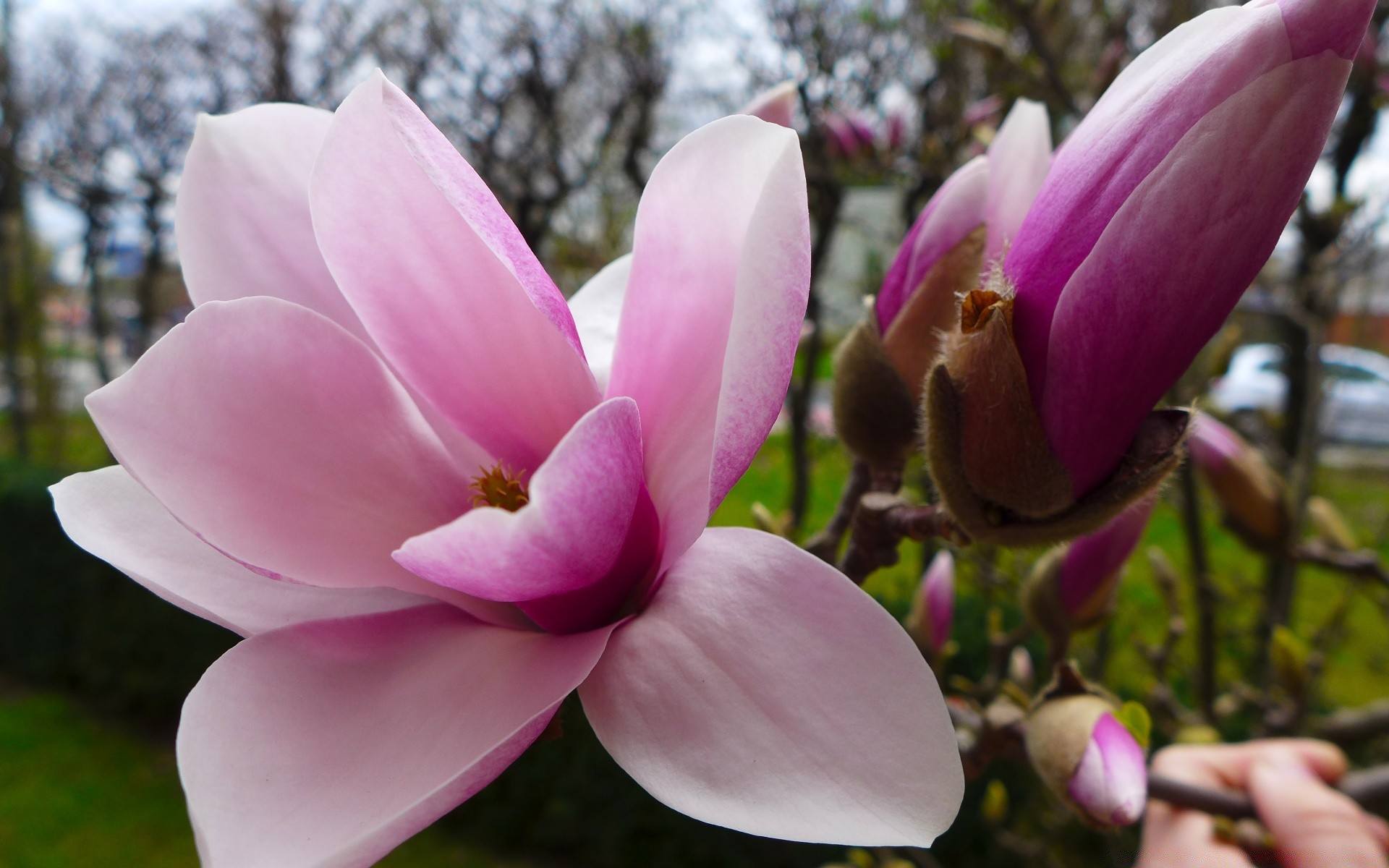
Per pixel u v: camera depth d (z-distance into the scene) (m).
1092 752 0.26
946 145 0.97
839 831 0.15
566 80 1.73
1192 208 0.17
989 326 0.19
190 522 0.18
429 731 0.17
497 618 0.20
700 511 0.17
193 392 0.18
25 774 1.51
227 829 0.15
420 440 0.21
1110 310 0.18
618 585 0.19
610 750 0.16
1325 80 0.16
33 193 2.43
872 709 0.15
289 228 0.22
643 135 1.58
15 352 2.37
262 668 0.18
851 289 1.36
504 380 0.21
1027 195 0.24
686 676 0.16
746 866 1.15
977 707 0.38
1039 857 0.79
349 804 0.16
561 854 1.30
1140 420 0.19
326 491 0.20
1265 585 0.79
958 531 0.23
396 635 0.19
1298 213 0.75
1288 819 0.36
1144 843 0.41
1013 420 0.19
